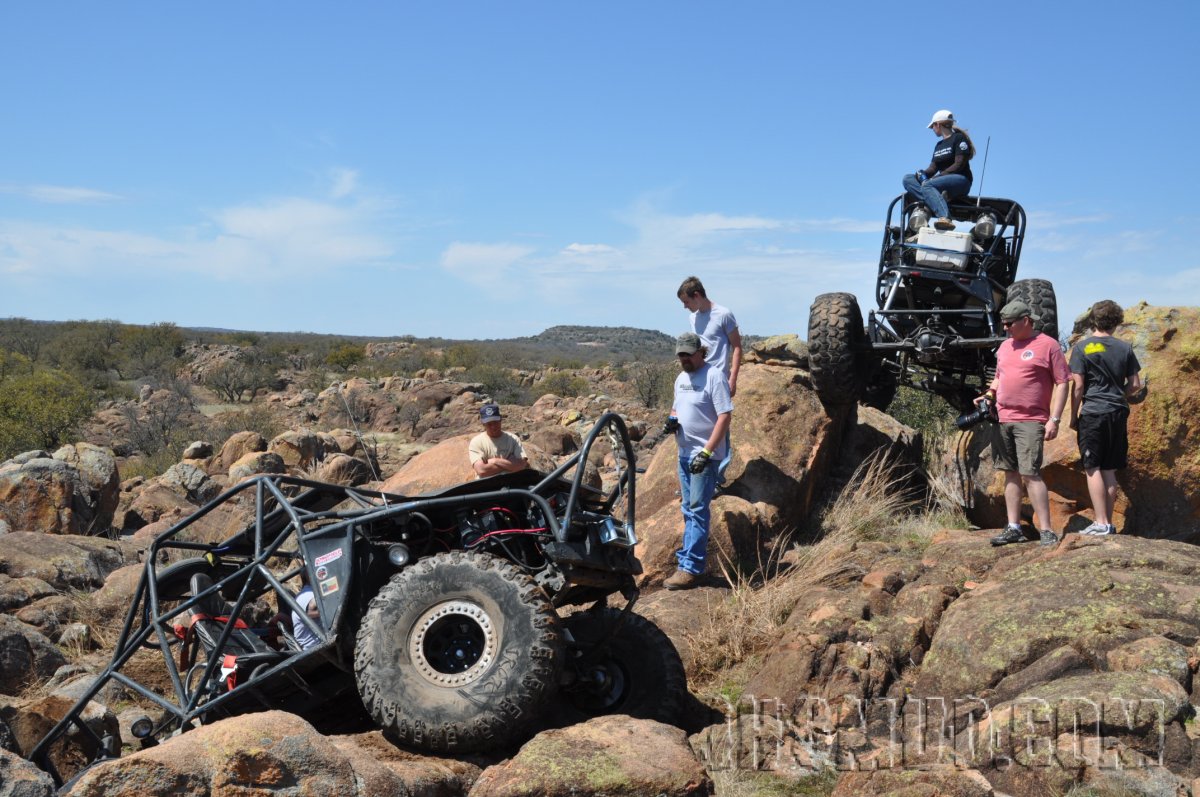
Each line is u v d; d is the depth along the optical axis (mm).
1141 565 6062
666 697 5664
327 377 50000
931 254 9086
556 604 5609
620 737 4672
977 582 6723
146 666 6641
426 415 34625
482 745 4664
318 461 20422
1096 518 6961
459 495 5426
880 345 9141
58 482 11789
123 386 51875
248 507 11281
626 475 5922
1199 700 4910
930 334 8883
